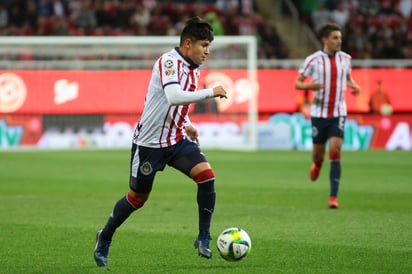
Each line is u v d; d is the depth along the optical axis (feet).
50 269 81.05
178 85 77.41
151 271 79.41
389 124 289.74
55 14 341.62
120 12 339.77
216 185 166.09
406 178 179.32
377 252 89.20
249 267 80.94
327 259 85.15
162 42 277.03
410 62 294.25
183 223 113.19
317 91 137.49
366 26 361.92
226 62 285.23
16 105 276.82
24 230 106.63
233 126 284.41
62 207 131.64
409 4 387.34
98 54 285.02
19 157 242.78
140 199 81.35
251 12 375.04
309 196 146.82
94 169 202.90
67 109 280.51
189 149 81.10
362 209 127.85
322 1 378.53
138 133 80.64
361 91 287.89
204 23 79.00
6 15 334.65
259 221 114.73
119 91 283.18
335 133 133.69
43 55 280.10
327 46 138.21
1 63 275.80
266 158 240.94
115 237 100.42
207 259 85.56
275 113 288.30
